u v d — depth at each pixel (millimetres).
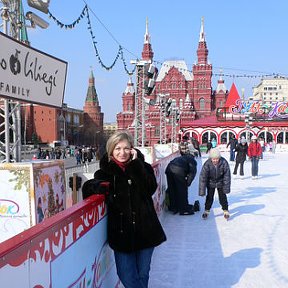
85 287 2324
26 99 3854
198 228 5953
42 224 1784
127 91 75125
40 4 5172
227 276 3928
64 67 4609
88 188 2650
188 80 72688
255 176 12539
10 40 3506
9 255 1396
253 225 6129
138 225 2623
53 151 35000
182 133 48125
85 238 2311
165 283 3742
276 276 3924
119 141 2646
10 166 3271
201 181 6527
